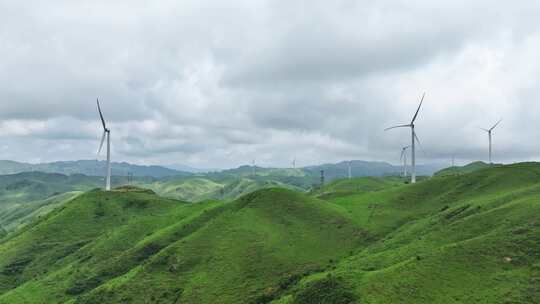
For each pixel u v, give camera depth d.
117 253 191.38
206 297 135.88
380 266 118.25
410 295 92.25
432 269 98.94
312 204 186.50
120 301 145.62
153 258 164.88
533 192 139.38
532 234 104.06
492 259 99.06
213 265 151.75
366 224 166.88
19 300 169.12
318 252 151.12
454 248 105.12
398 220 167.75
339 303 96.88
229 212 190.75
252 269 144.75
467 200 167.12
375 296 93.75
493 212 125.25
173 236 184.75
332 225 168.62
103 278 171.38
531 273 92.31
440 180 198.62
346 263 133.00
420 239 128.25
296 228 169.62
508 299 85.94
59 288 172.88
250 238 163.38
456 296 89.94
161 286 147.62
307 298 107.06
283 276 136.62
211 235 170.38
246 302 127.62
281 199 191.12
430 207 175.75
